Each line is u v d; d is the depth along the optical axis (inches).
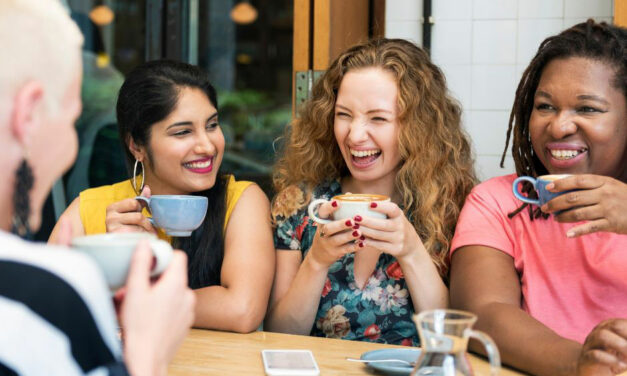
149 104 65.2
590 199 48.8
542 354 45.9
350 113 67.6
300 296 62.6
